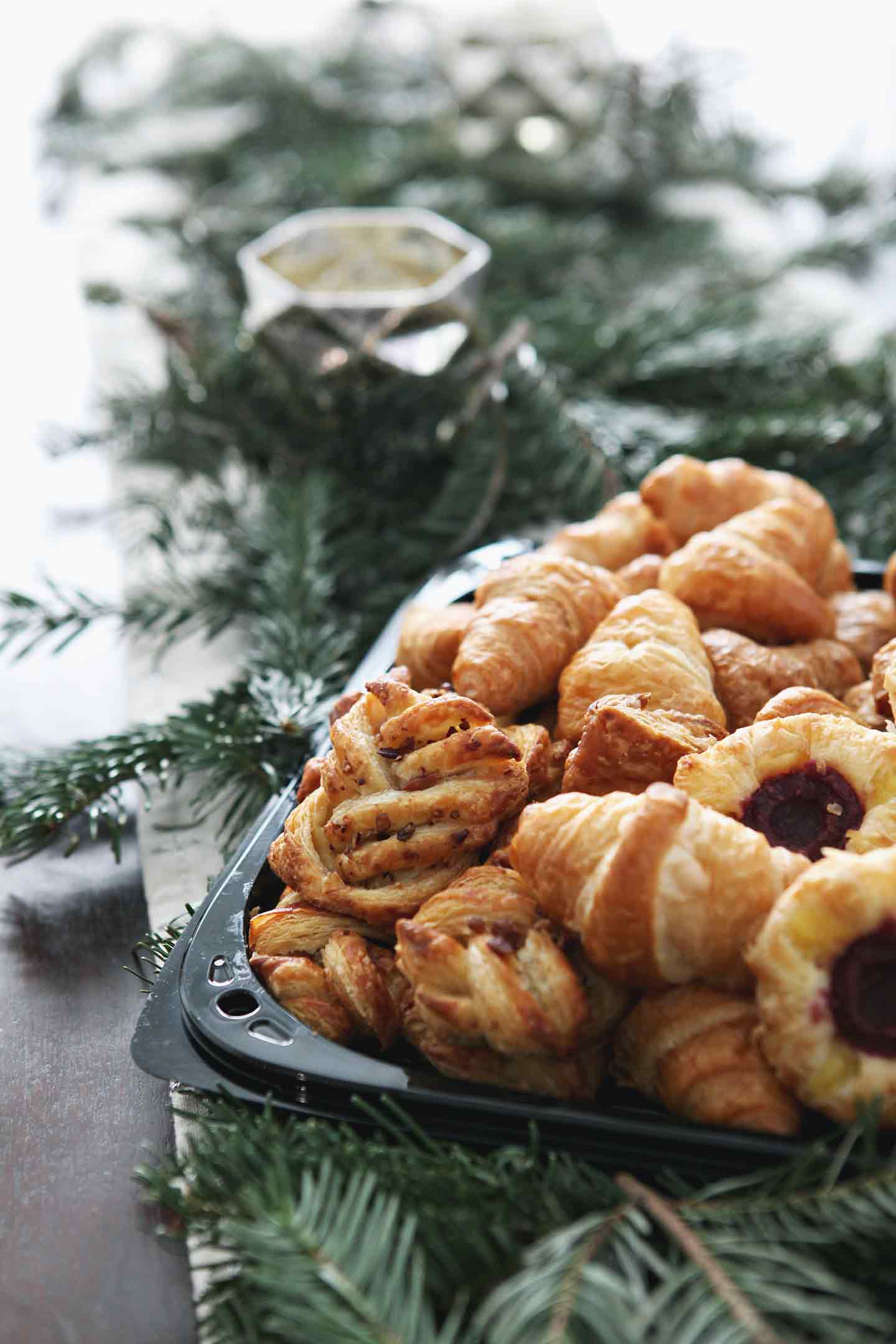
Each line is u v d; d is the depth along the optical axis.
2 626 0.81
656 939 0.52
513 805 0.58
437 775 0.58
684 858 0.52
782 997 0.51
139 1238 0.55
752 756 0.57
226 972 0.56
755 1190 0.50
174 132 1.58
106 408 1.04
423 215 1.03
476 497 0.89
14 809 0.68
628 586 0.69
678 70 1.41
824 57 1.89
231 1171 0.51
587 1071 0.54
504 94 1.37
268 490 0.91
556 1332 0.45
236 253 1.25
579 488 0.88
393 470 0.94
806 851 0.56
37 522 1.01
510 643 0.64
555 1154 0.51
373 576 0.86
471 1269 0.49
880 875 0.51
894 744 0.56
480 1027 0.53
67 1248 0.54
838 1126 0.51
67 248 1.44
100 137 1.53
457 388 0.93
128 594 0.88
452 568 0.76
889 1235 0.48
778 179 1.46
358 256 1.01
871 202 1.38
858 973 0.51
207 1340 0.51
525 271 1.25
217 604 0.86
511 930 0.54
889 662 0.62
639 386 1.03
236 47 1.55
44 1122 0.58
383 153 1.41
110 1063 0.61
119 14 1.88
